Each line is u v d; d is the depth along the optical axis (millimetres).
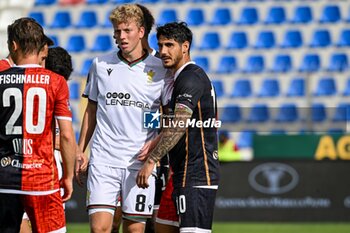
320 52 59469
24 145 17422
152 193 20938
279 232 36219
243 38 60562
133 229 20797
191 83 19094
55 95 17641
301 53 59438
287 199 40750
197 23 61531
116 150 20562
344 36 60406
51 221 17703
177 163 19594
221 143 42375
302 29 60750
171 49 19500
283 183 40812
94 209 20422
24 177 17391
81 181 21391
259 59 59250
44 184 17531
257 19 61562
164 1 62406
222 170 41062
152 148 20484
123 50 20359
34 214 17594
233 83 57531
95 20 62375
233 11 61938
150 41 51688
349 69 58375
